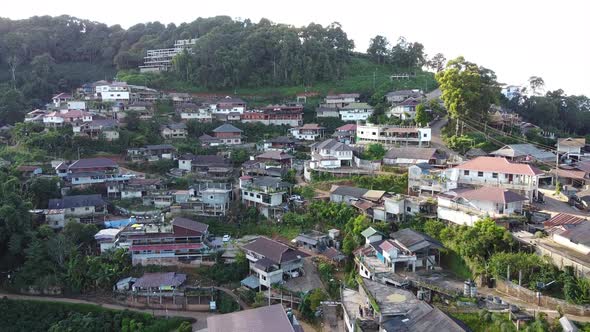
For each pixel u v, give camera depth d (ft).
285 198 253.24
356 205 220.23
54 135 312.09
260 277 187.52
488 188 187.42
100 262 200.54
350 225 210.38
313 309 166.50
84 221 239.71
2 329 176.55
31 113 360.07
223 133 354.54
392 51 528.63
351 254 197.47
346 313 145.89
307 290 180.14
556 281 131.85
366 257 180.55
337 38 526.98
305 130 358.64
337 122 381.81
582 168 245.24
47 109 377.50
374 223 204.03
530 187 197.26
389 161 261.85
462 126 295.28
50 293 194.39
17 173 264.72
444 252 171.32
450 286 150.20
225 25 523.29
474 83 283.18
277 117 386.93
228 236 230.27
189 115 383.65
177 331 167.73
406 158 256.52
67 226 217.77
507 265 142.20
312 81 466.29
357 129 319.47
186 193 258.98
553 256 140.46
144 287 185.78
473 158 243.40
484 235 157.99
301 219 231.71
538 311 124.06
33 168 273.95
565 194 207.92
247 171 293.23
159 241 208.33
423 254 170.19
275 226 236.22
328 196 242.78
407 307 132.46
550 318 119.75
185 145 336.70
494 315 125.70
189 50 481.87
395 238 178.29
